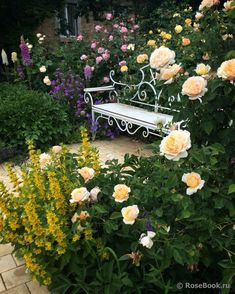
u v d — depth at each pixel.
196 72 1.85
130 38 5.93
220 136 1.82
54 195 1.78
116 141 5.05
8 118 4.53
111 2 8.67
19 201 1.95
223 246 1.58
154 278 1.57
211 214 1.60
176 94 1.83
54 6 8.05
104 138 5.19
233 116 1.80
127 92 5.09
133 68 5.12
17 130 4.55
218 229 1.62
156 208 1.73
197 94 1.61
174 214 1.70
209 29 2.12
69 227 1.83
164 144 1.42
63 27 9.16
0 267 2.25
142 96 4.90
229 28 2.00
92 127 5.04
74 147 4.74
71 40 6.57
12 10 7.59
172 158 1.40
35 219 1.72
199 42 2.10
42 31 8.88
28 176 2.09
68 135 4.91
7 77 6.57
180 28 4.70
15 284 2.07
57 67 6.32
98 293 1.69
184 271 1.72
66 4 8.73
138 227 1.62
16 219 1.89
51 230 1.64
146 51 5.24
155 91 4.42
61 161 2.07
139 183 1.90
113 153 4.48
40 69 5.86
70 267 1.80
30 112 4.60
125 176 2.02
